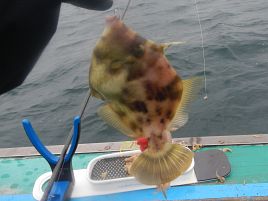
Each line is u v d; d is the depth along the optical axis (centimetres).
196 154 85
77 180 79
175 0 299
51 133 147
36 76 200
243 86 153
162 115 37
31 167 93
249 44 192
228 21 233
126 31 36
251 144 90
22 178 89
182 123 38
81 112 68
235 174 81
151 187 77
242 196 75
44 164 93
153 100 37
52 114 161
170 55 187
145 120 37
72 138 70
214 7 270
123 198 75
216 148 90
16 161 95
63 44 239
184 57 184
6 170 92
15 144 147
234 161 85
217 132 128
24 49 33
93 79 37
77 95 173
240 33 209
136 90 36
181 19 250
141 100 36
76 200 76
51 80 193
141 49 36
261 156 86
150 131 37
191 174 79
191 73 169
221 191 76
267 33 205
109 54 36
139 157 38
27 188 86
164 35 224
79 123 68
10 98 182
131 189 76
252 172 81
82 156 93
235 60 178
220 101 144
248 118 134
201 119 134
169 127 38
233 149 89
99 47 36
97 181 76
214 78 162
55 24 34
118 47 35
